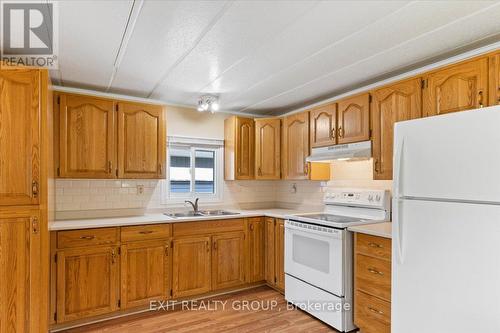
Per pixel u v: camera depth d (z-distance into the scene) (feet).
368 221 9.04
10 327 6.77
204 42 6.91
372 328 7.78
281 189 14.21
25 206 6.96
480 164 5.06
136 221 9.52
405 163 6.17
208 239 10.77
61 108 9.16
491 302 4.87
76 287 8.55
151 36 6.60
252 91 10.67
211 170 13.29
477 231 5.06
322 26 6.23
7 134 6.83
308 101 12.02
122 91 10.64
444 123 5.56
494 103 6.34
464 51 7.44
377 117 8.79
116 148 9.96
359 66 8.39
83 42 6.86
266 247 11.95
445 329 5.43
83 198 10.39
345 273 8.38
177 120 12.28
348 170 11.01
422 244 5.82
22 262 6.91
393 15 5.83
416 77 7.82
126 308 9.26
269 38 6.73
